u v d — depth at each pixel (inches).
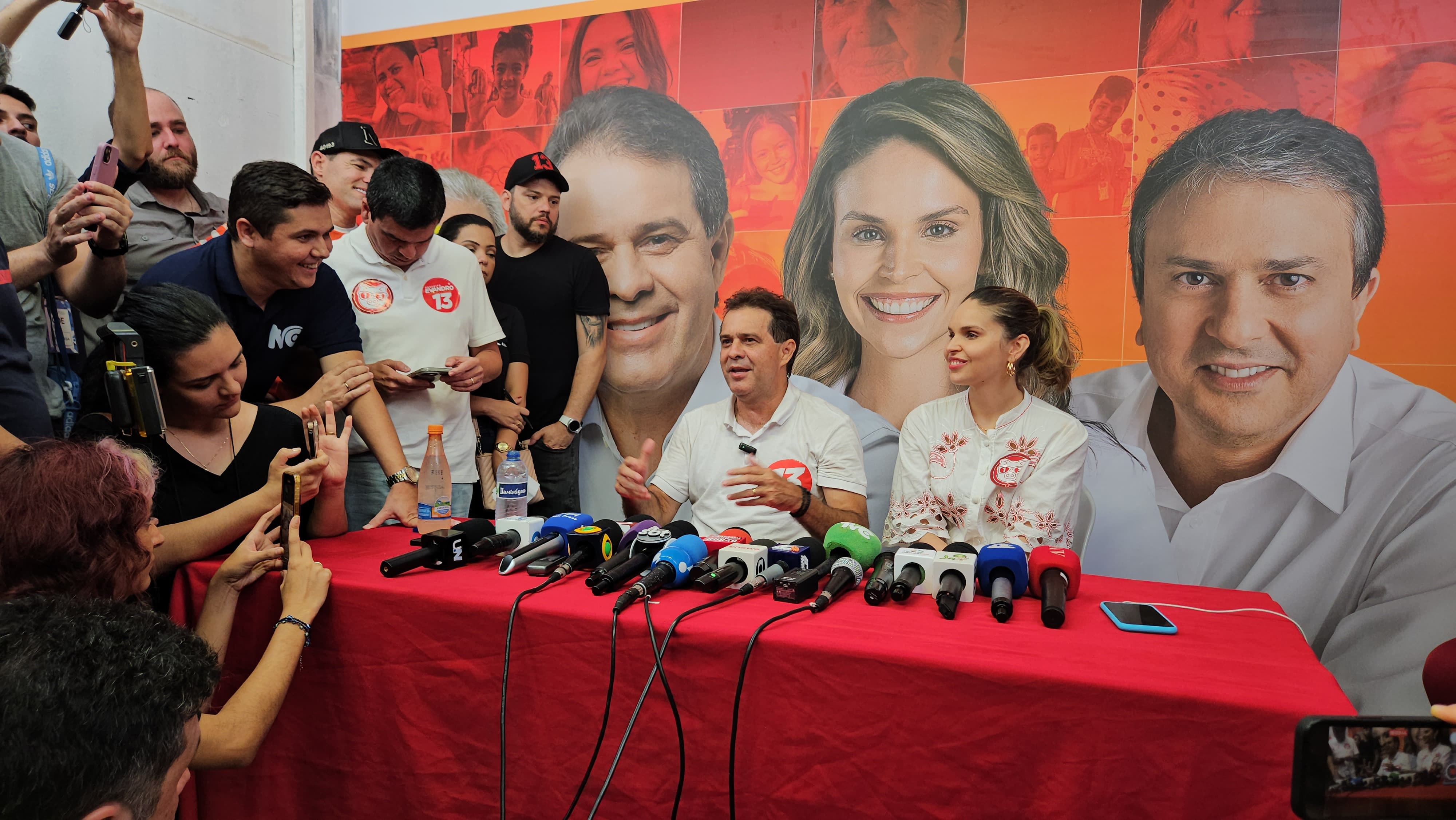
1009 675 42.7
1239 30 128.3
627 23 157.6
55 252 77.6
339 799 57.5
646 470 83.4
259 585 60.2
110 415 66.7
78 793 25.3
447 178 169.6
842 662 45.6
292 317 95.6
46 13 121.1
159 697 28.1
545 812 52.0
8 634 27.0
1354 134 124.3
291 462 72.8
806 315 152.0
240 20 150.2
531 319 145.9
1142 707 40.5
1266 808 38.4
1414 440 123.3
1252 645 47.9
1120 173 135.3
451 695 54.3
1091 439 139.3
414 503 88.7
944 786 44.1
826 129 148.6
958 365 86.7
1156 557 136.7
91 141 127.4
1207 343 132.7
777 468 90.4
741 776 47.8
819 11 147.5
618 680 49.9
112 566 46.6
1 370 67.9
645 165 157.8
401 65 171.6
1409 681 122.7
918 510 88.3
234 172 150.9
